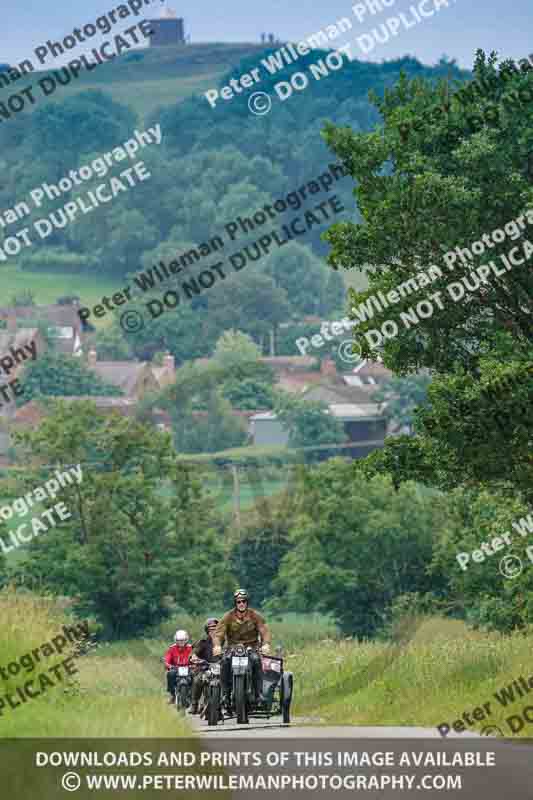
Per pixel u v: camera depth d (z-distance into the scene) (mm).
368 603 99875
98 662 48438
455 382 31188
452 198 31750
